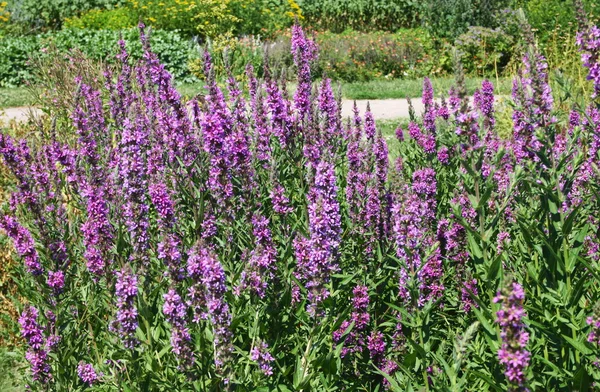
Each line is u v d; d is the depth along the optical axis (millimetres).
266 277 4145
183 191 4941
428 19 24375
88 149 5656
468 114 4008
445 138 5676
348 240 5066
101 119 7188
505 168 5289
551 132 4168
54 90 10648
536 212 4293
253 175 4719
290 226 4629
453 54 4078
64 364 4438
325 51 22203
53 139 6004
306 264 3959
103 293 4652
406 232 4082
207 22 23609
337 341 4293
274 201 4570
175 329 3639
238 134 4625
